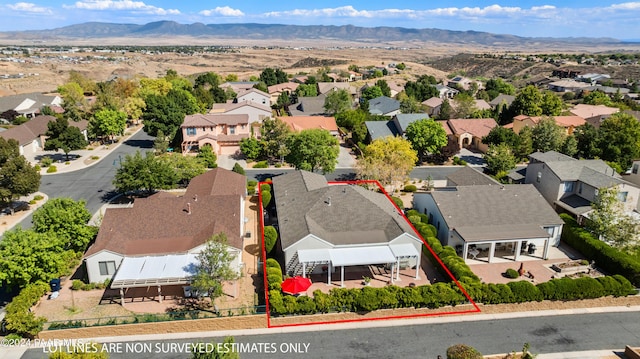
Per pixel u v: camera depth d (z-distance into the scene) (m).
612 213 46.28
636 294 39.47
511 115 110.94
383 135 91.19
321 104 124.75
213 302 36.03
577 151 77.31
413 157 67.94
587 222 48.56
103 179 70.62
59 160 81.12
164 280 36.53
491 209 49.50
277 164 80.19
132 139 99.88
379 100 128.50
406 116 93.75
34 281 37.69
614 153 71.56
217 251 35.41
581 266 44.16
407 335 34.31
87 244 45.97
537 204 50.50
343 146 95.19
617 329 35.69
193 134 89.75
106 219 43.56
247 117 94.44
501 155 73.75
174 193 64.44
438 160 84.44
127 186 58.88
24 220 54.56
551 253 47.72
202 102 124.81
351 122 102.75
